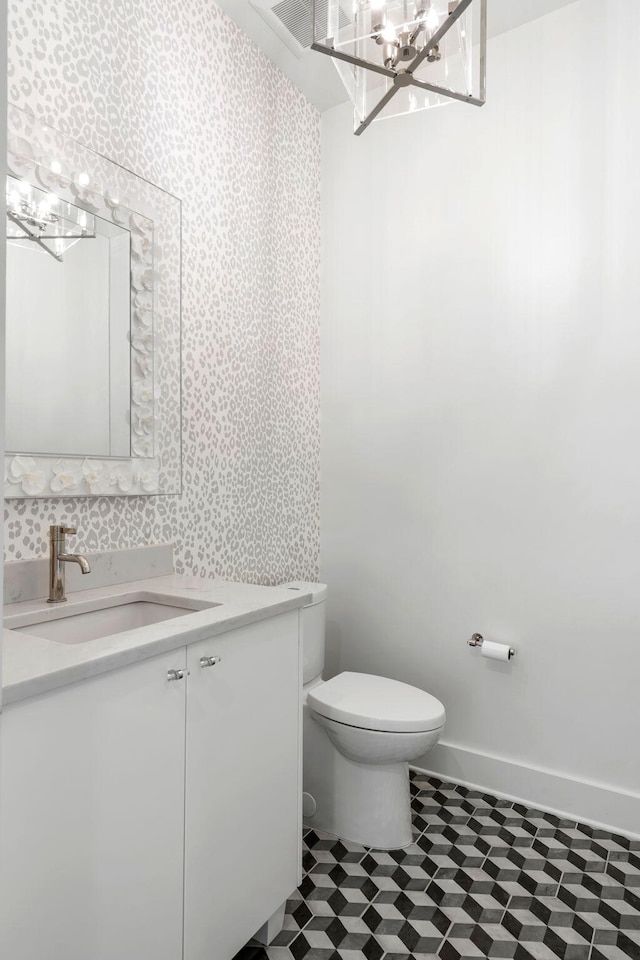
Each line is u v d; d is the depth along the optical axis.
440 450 2.41
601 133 2.05
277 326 2.42
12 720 0.89
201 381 2.02
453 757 2.37
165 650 1.15
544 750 2.17
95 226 1.60
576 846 1.92
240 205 2.20
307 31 2.21
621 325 2.02
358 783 1.94
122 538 1.73
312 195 2.67
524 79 2.20
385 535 2.56
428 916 1.59
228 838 1.34
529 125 2.19
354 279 2.63
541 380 2.18
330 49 1.27
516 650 2.24
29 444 1.45
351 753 1.89
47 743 0.95
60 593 1.43
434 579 2.43
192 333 1.98
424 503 2.45
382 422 2.56
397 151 2.51
